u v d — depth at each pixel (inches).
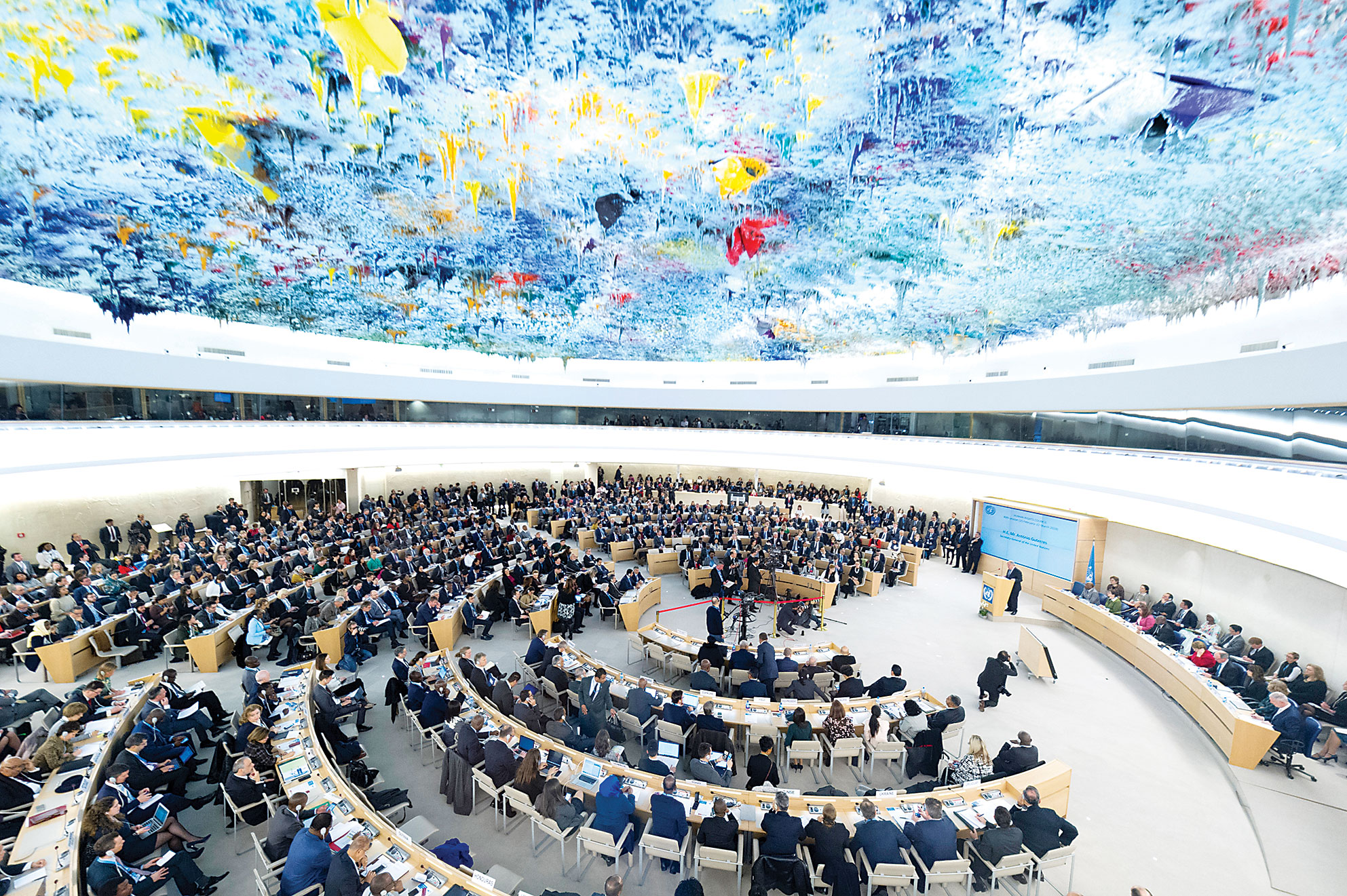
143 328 572.7
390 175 341.1
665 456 1019.3
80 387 539.8
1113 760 362.6
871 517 922.1
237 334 669.3
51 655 408.5
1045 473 619.5
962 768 310.8
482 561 679.1
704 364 967.6
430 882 214.1
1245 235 321.7
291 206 372.5
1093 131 272.8
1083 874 266.4
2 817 247.9
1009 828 242.1
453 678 390.3
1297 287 331.3
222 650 462.9
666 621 613.9
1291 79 214.1
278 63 244.8
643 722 348.2
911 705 356.2
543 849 276.4
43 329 486.0
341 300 578.9
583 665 417.1
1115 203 329.7
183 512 734.5
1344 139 236.4
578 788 273.3
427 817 297.0
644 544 803.4
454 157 323.6
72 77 247.4
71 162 312.5
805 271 491.2
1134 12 201.3
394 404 864.9
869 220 390.3
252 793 270.1
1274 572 443.2
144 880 221.5
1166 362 440.8
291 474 855.7
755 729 346.9
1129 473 508.4
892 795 273.7
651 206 382.9
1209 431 438.0
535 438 995.3
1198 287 389.4
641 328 740.7
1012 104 263.0
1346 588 389.7
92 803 236.4
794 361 895.1
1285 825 296.5
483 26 225.8
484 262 484.7
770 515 887.7
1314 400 319.6
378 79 256.2
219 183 343.9
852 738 328.2
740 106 276.7
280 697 351.9
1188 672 419.8
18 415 492.7
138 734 279.4
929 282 498.9
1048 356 571.2
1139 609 532.7
